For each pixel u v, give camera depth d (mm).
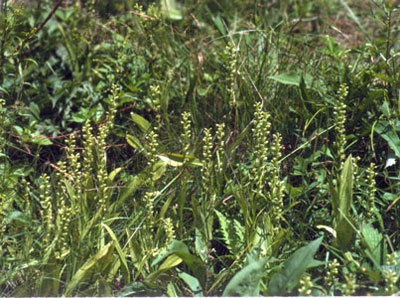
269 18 4203
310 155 2805
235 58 3029
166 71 3484
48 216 2344
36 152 2900
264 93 3074
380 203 2541
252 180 2561
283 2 4410
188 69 3441
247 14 4172
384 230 2422
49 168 2770
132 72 3402
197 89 3352
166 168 2693
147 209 2396
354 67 3188
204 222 2412
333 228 2398
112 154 3113
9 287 2348
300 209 2604
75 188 2441
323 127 2898
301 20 3984
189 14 3717
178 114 3244
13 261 2332
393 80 2869
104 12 3783
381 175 2645
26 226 2420
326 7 4535
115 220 2562
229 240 2410
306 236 2525
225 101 3143
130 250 2342
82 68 3611
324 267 2359
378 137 2840
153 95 3021
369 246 2137
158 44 3553
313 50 3617
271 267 2293
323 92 3053
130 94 3287
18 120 3232
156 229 2553
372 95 2832
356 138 2824
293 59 3361
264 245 2352
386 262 2201
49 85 3516
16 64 3234
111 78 3359
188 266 2318
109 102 2820
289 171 2795
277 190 2377
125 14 3793
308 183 2684
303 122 2945
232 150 2668
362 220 2383
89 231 2348
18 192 2670
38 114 3273
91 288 2230
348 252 2244
